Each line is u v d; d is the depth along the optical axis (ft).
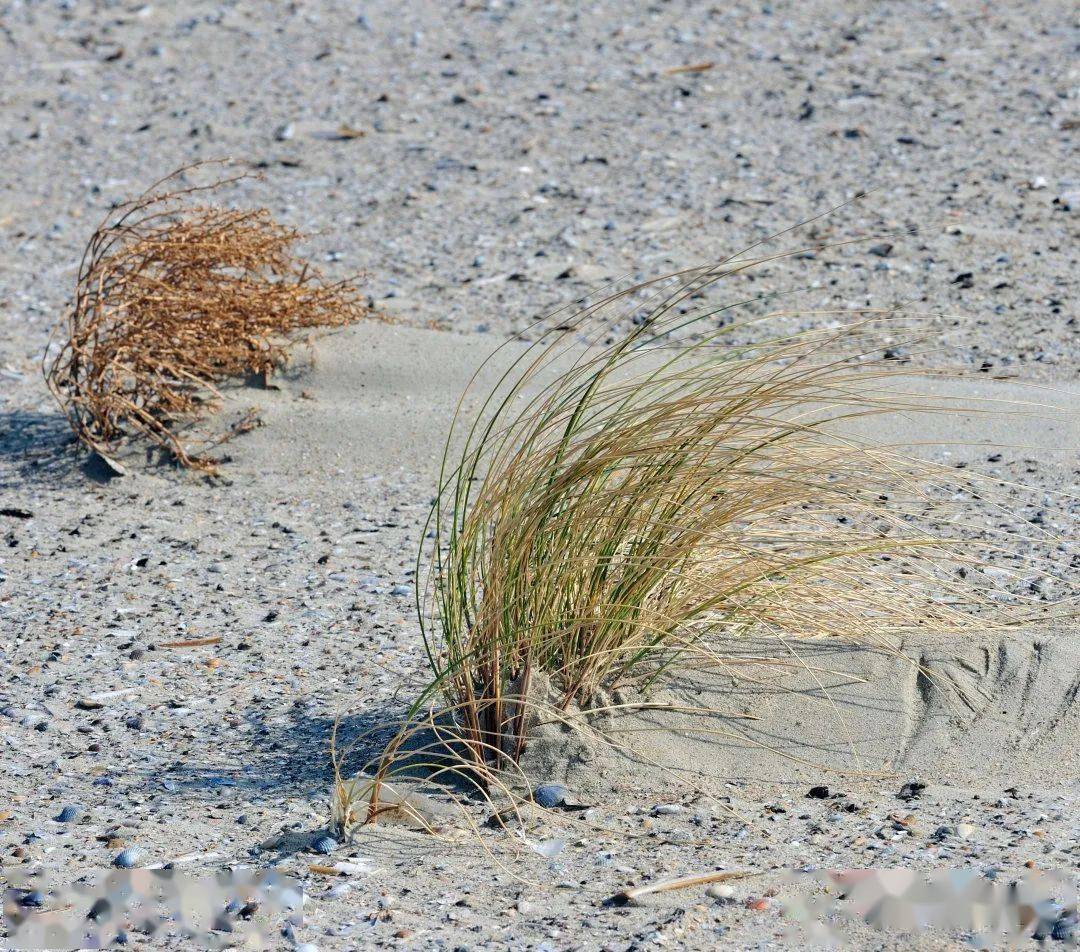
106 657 49.70
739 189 111.55
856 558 45.11
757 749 39.32
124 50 158.40
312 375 76.48
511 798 37.14
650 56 146.61
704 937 31.27
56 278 101.71
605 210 109.29
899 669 41.11
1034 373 76.38
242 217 73.61
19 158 129.29
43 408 78.02
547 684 40.06
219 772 41.11
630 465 40.06
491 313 90.33
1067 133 118.73
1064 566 53.52
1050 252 95.45
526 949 30.99
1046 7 155.74
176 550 60.70
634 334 40.86
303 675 47.73
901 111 126.62
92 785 40.42
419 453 69.92
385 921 32.48
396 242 105.60
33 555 60.18
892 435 66.74
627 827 36.63
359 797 38.42
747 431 42.24
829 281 92.43
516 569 39.29
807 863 34.14
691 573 41.45
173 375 74.13
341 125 133.08
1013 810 36.22
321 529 62.64
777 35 150.82
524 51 151.33
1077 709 39.52
